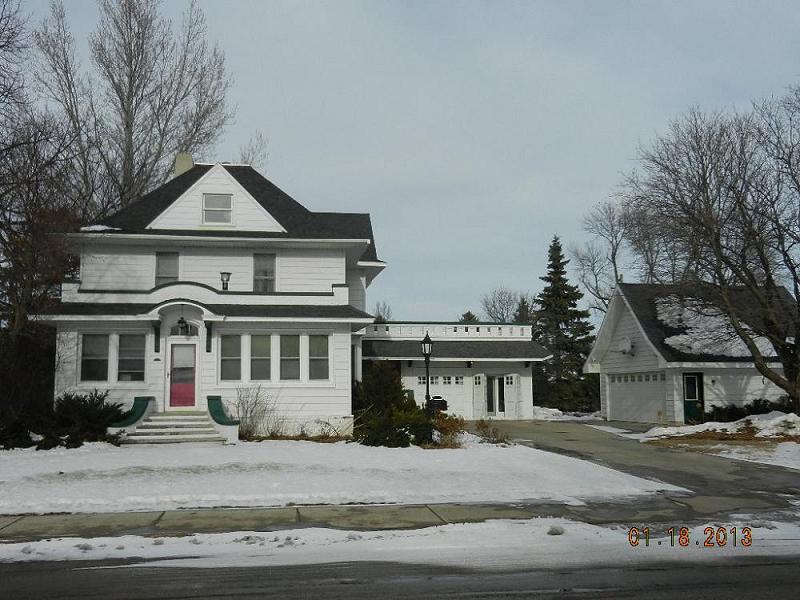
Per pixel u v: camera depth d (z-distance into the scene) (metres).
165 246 24.06
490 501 13.21
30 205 21.89
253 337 22.16
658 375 31.36
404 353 33.97
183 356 21.89
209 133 36.97
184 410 21.42
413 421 19.95
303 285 24.78
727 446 21.06
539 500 13.33
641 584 7.85
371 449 18.20
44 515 11.96
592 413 43.56
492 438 21.69
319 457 16.45
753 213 24.14
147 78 35.34
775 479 15.80
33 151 21.92
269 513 12.07
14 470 14.67
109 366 21.42
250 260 24.56
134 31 35.03
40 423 18.45
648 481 15.42
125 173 34.50
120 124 34.91
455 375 34.91
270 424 21.69
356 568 8.60
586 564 8.80
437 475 15.01
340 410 22.20
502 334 36.53
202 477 14.42
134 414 20.12
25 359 21.47
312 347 22.42
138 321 21.48
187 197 24.62
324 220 29.39
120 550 9.56
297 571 8.45
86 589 7.64
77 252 24.59
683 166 25.34
